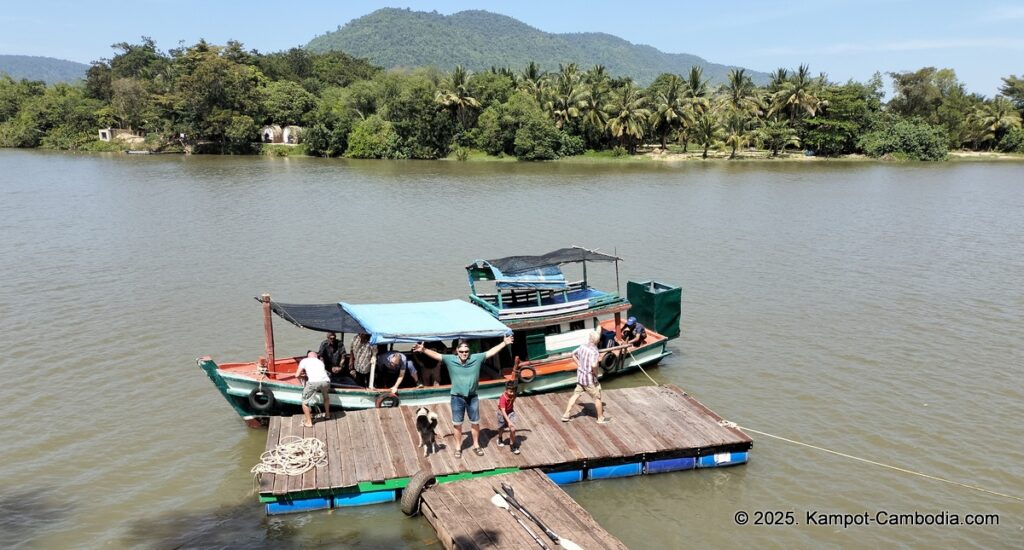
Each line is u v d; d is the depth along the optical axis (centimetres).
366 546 1162
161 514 1248
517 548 1071
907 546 1188
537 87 11025
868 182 7225
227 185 6369
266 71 14050
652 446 1399
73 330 2200
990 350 2122
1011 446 1527
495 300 1950
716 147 10750
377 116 10506
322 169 8319
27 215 4447
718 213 4925
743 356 2073
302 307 1648
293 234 3900
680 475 1404
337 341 1658
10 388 1758
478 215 4703
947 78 12612
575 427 1488
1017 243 3853
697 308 2562
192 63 11281
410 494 1226
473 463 1320
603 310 1898
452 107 10588
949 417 1666
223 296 2612
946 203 5572
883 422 1639
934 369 1969
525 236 3934
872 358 2053
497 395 1659
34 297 2558
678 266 3256
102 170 7794
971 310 2544
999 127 12381
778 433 1589
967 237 4041
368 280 2878
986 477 1405
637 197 5803
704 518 1260
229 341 2128
